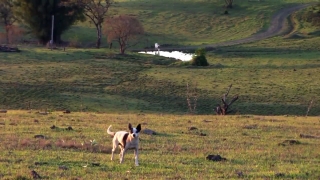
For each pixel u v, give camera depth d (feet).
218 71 262.88
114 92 205.26
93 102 184.44
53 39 371.56
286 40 399.24
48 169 56.54
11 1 395.96
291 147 83.25
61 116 119.34
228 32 441.27
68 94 193.88
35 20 365.61
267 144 85.51
